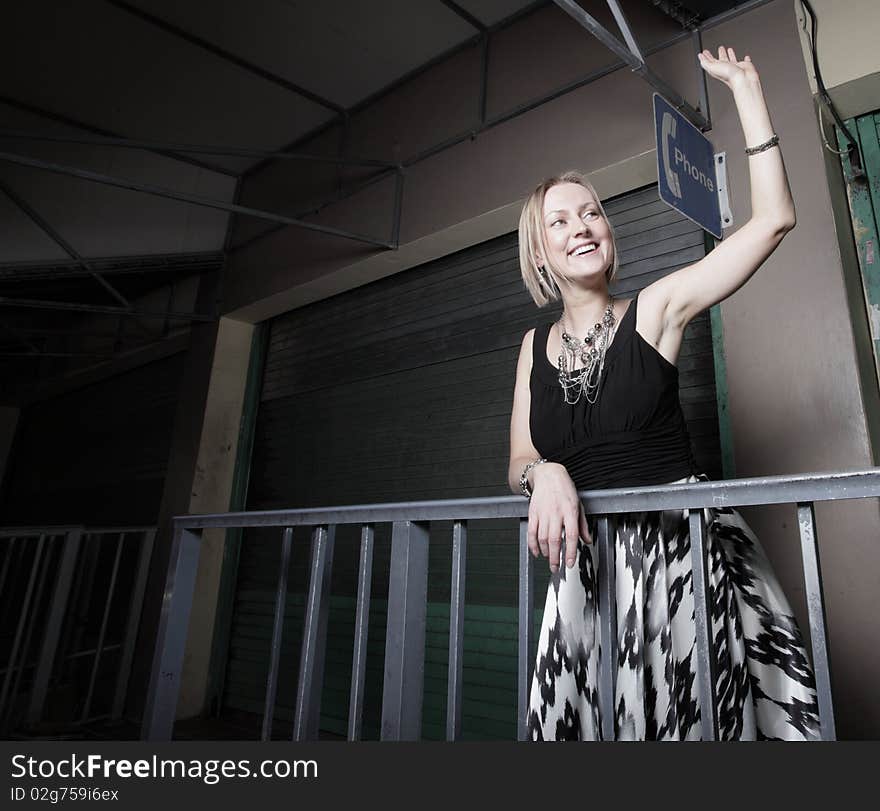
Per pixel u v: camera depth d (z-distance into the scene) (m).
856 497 0.84
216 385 4.64
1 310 6.28
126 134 4.66
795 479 0.89
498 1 3.30
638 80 2.78
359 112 4.19
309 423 4.22
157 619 4.27
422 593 1.31
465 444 3.30
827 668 0.86
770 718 1.05
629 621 1.04
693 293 1.10
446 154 3.52
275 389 4.60
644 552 1.07
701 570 0.95
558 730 1.03
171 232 4.85
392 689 1.25
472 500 1.23
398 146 3.83
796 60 2.32
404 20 3.49
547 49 3.19
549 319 3.12
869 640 1.81
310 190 4.39
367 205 3.89
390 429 3.69
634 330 1.13
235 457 4.62
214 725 3.85
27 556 5.98
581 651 1.07
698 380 2.57
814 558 0.88
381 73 3.92
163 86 4.14
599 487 1.12
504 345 3.28
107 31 3.70
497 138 3.29
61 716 4.00
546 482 1.06
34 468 6.98
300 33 3.64
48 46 3.83
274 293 4.38
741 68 1.12
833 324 2.04
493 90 3.39
